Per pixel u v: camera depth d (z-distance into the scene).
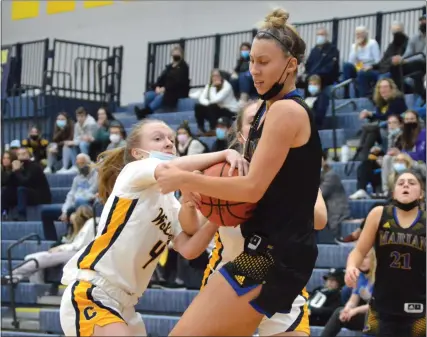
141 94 20.77
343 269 9.98
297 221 3.96
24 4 22.88
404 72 14.18
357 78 15.12
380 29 16.80
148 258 4.74
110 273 4.64
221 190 3.88
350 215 11.63
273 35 4.00
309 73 15.32
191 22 20.11
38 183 15.22
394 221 6.33
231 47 18.94
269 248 3.95
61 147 16.98
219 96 15.30
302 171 3.93
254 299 3.93
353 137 14.29
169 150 4.97
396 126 12.25
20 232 14.50
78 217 11.91
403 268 6.31
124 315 4.75
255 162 3.87
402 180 6.32
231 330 3.96
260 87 4.06
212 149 13.59
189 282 10.79
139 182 4.60
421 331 6.33
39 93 19.84
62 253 11.67
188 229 4.76
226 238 4.68
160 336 10.06
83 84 21.47
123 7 21.28
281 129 3.85
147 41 20.80
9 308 11.90
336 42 17.20
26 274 11.55
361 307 8.15
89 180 13.73
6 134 19.16
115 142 15.11
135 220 4.65
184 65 17.59
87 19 21.84
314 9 18.17
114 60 20.03
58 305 11.67
